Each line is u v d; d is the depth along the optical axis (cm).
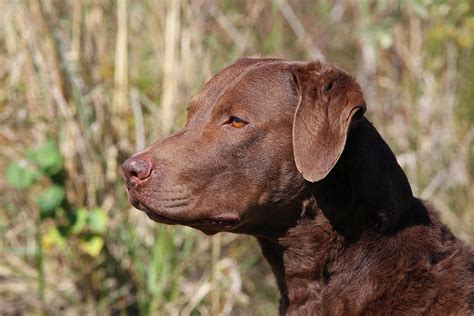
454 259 761
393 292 750
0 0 1192
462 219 1338
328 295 770
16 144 1212
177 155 756
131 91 1223
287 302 802
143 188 754
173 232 1187
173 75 1222
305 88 747
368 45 1452
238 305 1272
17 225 1244
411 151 1384
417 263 755
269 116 760
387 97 1445
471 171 1382
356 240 762
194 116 782
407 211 778
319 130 732
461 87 1398
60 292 1219
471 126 1390
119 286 1208
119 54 1209
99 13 1231
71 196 1173
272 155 758
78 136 1174
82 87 1191
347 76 746
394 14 1380
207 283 1206
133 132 1216
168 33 1229
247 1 1444
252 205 762
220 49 1348
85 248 1134
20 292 1238
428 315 741
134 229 1195
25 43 1180
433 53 1415
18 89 1202
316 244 773
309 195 764
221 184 758
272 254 803
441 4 1345
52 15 1191
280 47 1409
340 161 755
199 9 1325
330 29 1545
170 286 1193
